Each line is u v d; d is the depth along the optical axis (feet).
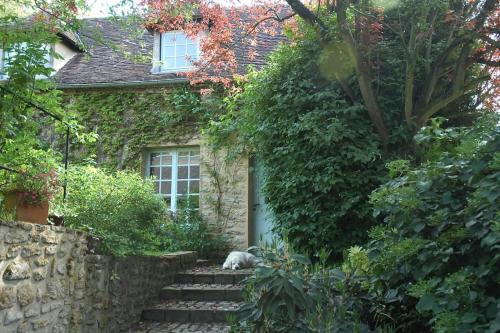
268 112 22.27
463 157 9.58
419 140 11.84
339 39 19.99
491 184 8.12
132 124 30.78
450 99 19.89
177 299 20.72
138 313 18.57
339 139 19.47
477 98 22.22
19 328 11.00
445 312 7.68
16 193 12.45
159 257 21.07
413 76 19.53
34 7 17.24
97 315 15.16
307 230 19.90
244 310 10.21
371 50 20.42
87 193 17.74
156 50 31.76
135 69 32.17
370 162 19.94
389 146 20.47
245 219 29.14
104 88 31.07
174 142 30.30
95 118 31.09
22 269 11.09
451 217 9.24
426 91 19.93
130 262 17.90
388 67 21.16
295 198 20.29
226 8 20.13
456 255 9.01
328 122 20.30
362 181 19.61
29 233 11.45
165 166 31.14
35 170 12.94
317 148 19.98
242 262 24.50
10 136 13.28
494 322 7.00
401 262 9.73
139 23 19.35
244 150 28.84
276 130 21.52
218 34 20.35
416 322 10.50
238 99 26.37
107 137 30.78
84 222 16.22
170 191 30.81
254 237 29.63
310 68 21.48
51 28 15.79
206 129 28.48
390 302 10.18
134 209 18.22
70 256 13.61
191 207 30.01
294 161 20.52
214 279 22.49
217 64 21.75
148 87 30.76
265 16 20.49
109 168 30.35
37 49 13.28
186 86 30.27
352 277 10.44
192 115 30.19
